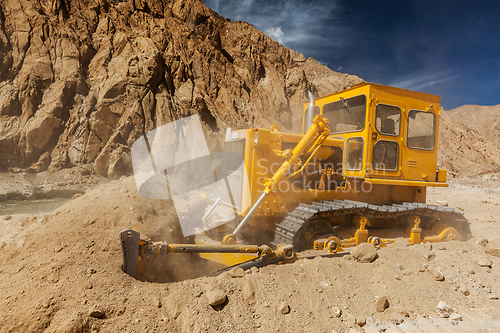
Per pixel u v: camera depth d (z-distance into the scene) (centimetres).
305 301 319
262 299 312
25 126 2366
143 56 2923
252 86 5122
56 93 2527
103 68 2819
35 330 233
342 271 380
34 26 2731
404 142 556
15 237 357
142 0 4038
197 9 4653
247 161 469
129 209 386
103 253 314
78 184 2217
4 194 1727
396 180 545
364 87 525
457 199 1148
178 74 3419
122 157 2453
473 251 496
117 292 275
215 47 4806
